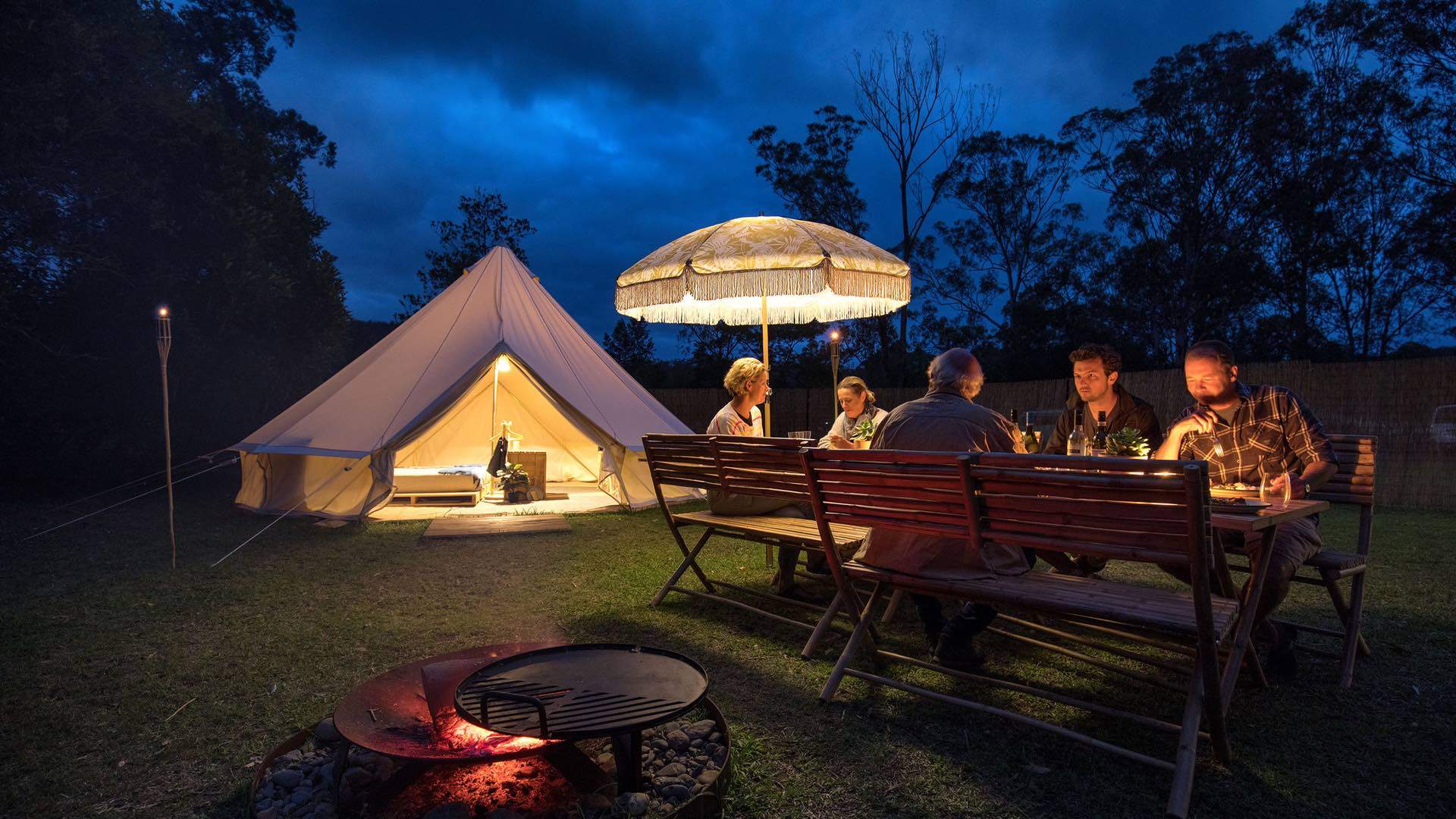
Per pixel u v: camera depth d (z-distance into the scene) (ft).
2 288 32.86
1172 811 6.36
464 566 16.83
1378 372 29.04
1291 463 10.36
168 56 46.21
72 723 8.70
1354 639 9.61
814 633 10.79
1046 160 91.97
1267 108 80.18
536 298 31.78
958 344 92.38
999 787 7.08
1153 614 7.16
